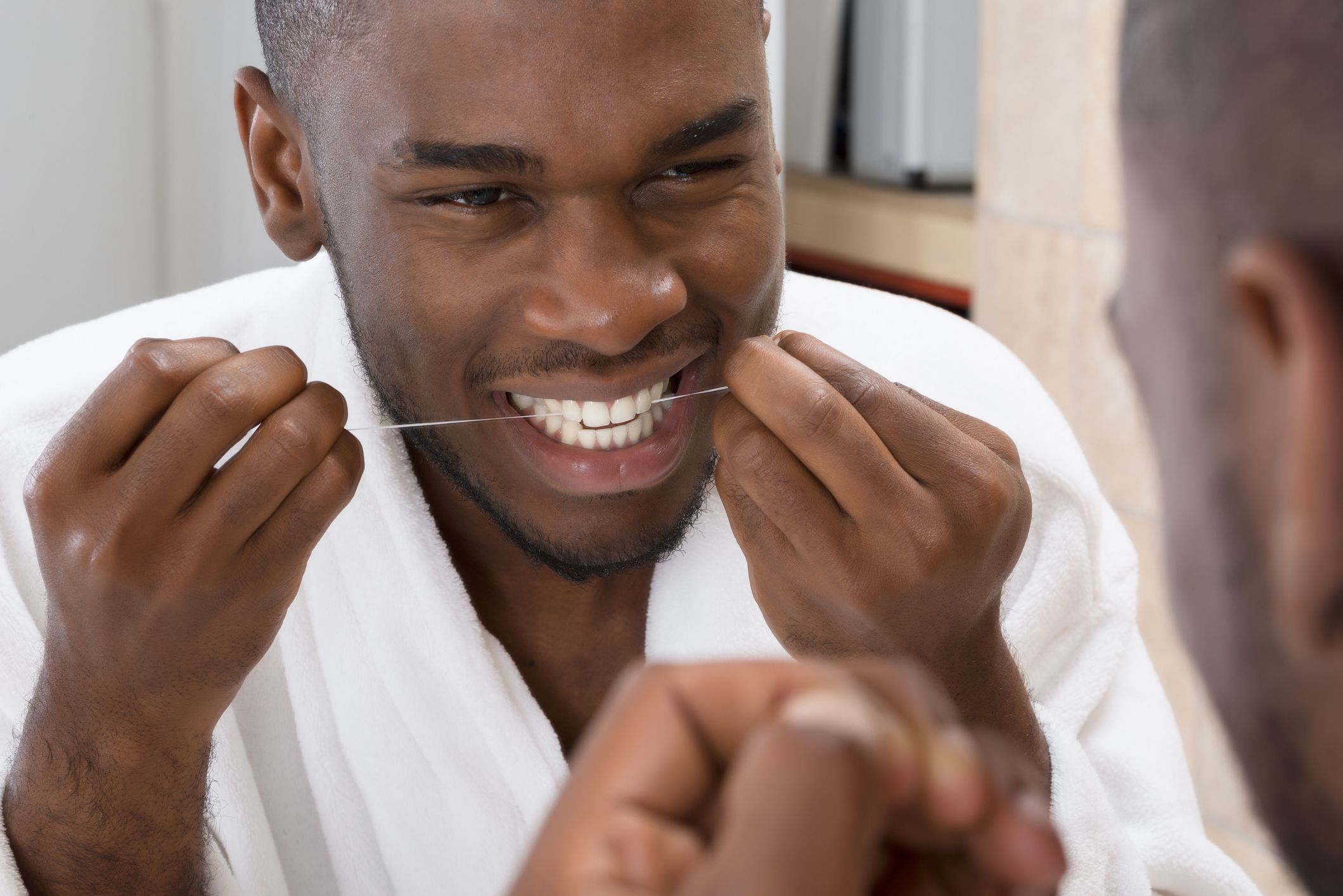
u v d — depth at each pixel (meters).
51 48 1.72
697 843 0.28
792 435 0.69
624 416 0.83
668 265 0.78
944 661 0.76
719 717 0.30
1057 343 1.59
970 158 2.26
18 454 0.95
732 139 0.77
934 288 2.20
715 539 0.98
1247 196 0.23
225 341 0.74
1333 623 0.22
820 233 2.40
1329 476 0.21
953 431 0.72
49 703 0.79
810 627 0.77
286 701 0.99
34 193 1.75
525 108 0.72
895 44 2.24
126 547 0.70
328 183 0.84
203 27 1.81
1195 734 1.27
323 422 0.70
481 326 0.80
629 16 0.71
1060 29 1.53
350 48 0.77
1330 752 0.23
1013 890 0.26
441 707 0.94
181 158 1.85
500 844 0.95
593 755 0.30
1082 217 1.53
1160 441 0.25
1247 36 0.23
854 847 0.23
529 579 0.98
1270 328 0.22
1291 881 0.25
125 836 0.81
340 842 0.99
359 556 0.94
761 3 0.82
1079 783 0.86
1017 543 0.74
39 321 1.79
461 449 0.87
